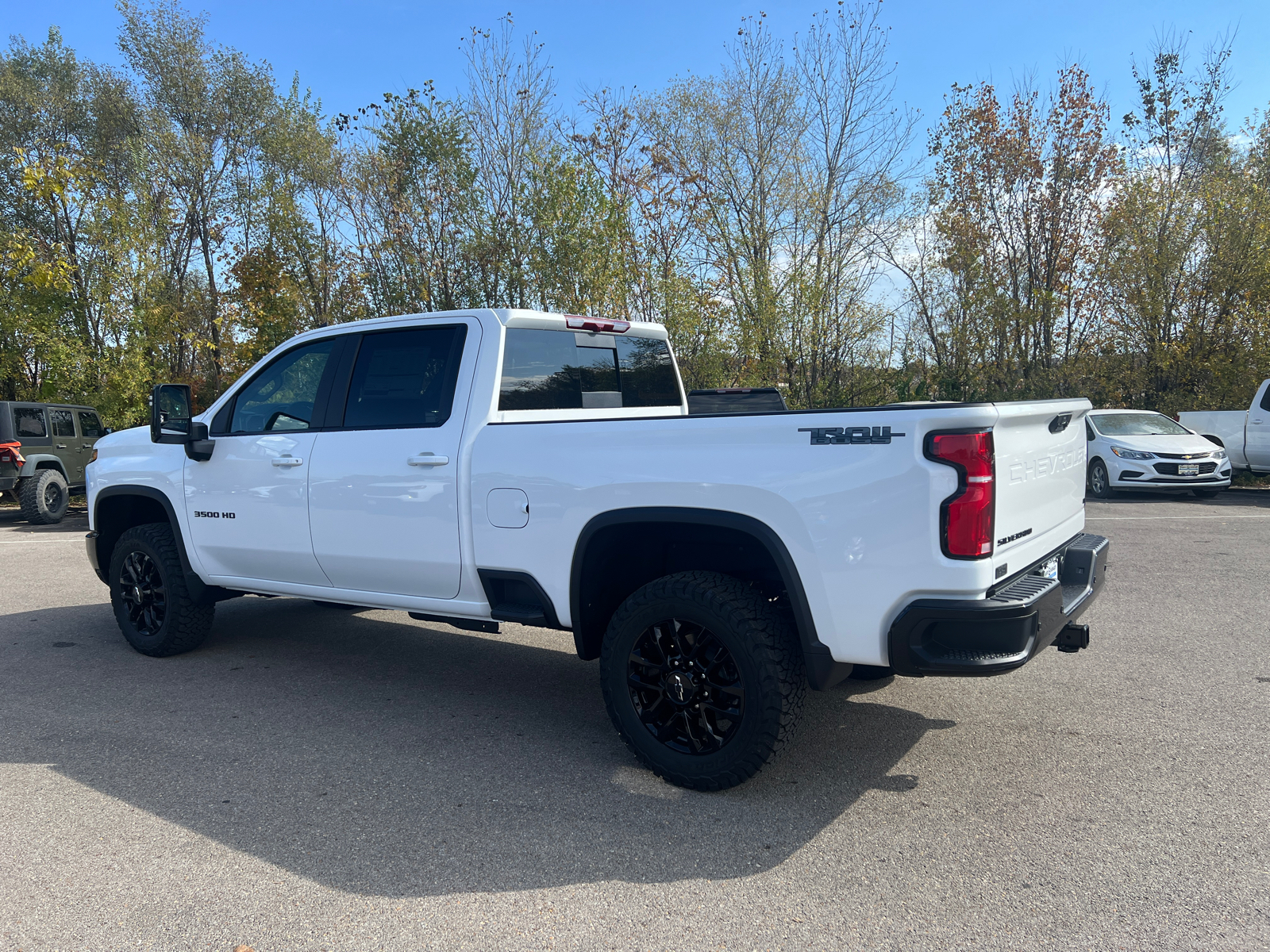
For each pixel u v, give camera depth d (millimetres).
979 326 21281
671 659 3422
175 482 5148
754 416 3139
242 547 4863
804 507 3029
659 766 3430
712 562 3719
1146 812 3105
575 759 3727
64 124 25406
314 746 3893
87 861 2850
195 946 2369
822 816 3135
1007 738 3871
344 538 4383
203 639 5449
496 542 3852
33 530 12906
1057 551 3566
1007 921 2436
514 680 4934
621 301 17766
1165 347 19500
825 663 3082
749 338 18547
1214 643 5305
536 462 3697
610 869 2773
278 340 19734
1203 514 11578
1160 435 14266
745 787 3406
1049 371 20781
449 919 2492
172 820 3148
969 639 2816
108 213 19078
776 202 21172
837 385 20656
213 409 5051
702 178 20781
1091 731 3924
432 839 2990
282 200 19516
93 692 4695
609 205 17422
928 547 2818
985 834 2975
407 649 5625
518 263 18406
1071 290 21516
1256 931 2359
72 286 18578
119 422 19188
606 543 3617
